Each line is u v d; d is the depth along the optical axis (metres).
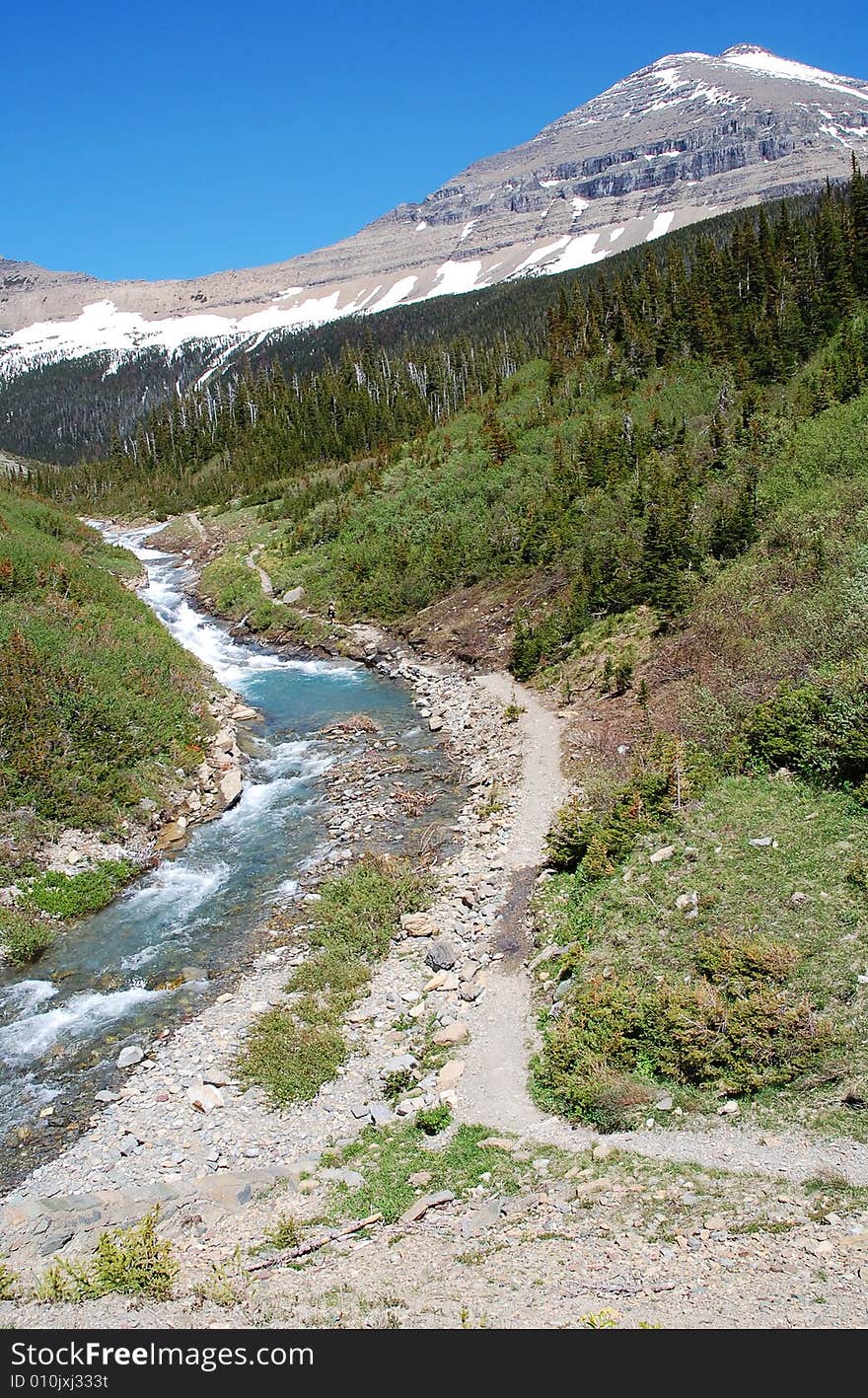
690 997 13.07
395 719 35.78
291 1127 13.80
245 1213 11.64
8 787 23.39
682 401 57.72
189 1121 14.19
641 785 20.39
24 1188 12.94
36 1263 10.90
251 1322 8.42
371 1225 10.82
